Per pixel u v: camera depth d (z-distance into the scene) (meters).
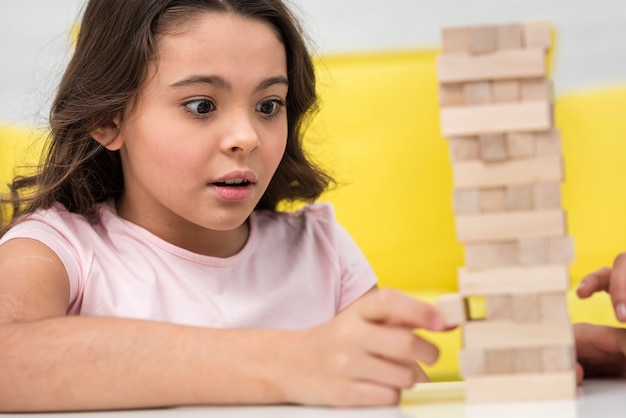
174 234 1.24
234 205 1.10
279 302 1.27
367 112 2.52
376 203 2.46
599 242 2.43
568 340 0.72
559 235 0.71
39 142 1.70
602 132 2.53
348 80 2.55
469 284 0.72
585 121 2.55
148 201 1.23
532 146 0.71
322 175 1.44
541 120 0.71
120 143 1.20
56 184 1.24
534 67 0.70
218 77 1.07
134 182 1.23
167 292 1.21
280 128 1.12
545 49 0.71
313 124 2.19
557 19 3.37
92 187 1.28
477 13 3.40
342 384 0.74
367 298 0.76
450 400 0.75
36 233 1.14
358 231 2.46
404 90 2.54
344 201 2.46
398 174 2.48
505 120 0.71
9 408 0.81
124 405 0.79
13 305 1.01
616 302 0.88
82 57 1.21
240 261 1.27
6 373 0.81
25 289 1.04
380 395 0.73
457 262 2.46
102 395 0.79
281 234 1.35
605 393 0.76
